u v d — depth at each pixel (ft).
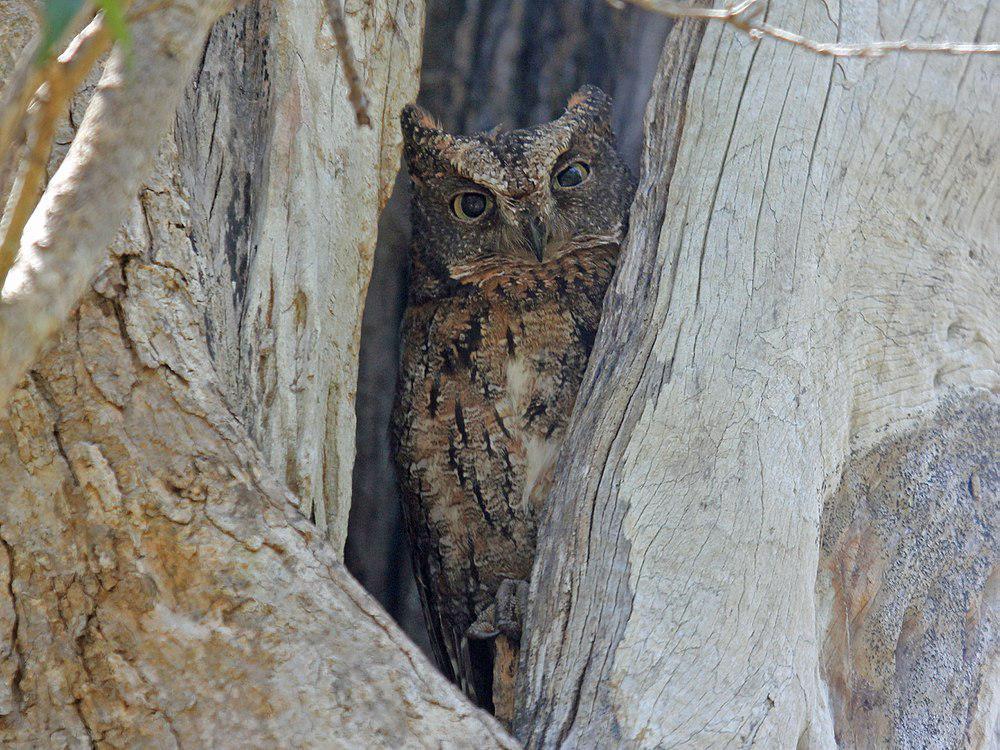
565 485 17.01
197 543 16.79
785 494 16.96
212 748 16.76
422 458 17.37
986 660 17.12
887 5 17.15
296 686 16.78
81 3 9.15
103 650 16.78
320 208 17.02
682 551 16.93
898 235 17.13
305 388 16.97
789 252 17.04
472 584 17.40
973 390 17.13
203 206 16.96
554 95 17.66
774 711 16.88
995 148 17.17
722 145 17.08
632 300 17.07
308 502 16.96
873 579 17.07
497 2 17.66
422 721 16.79
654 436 16.98
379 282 17.65
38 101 14.44
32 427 16.79
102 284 16.81
